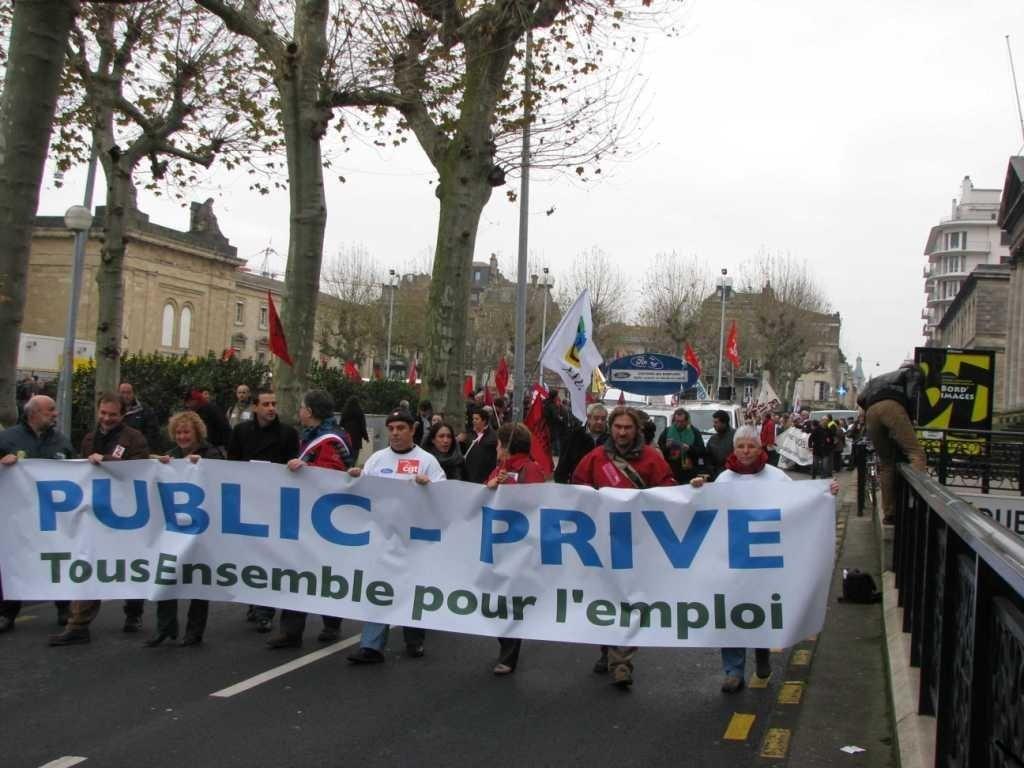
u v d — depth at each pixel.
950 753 4.28
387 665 7.40
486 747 5.56
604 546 6.74
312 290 14.84
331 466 7.90
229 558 7.53
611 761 5.35
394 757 5.36
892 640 7.16
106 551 7.69
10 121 9.81
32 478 7.74
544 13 15.21
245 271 69.94
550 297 65.12
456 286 15.96
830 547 6.48
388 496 7.21
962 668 4.00
